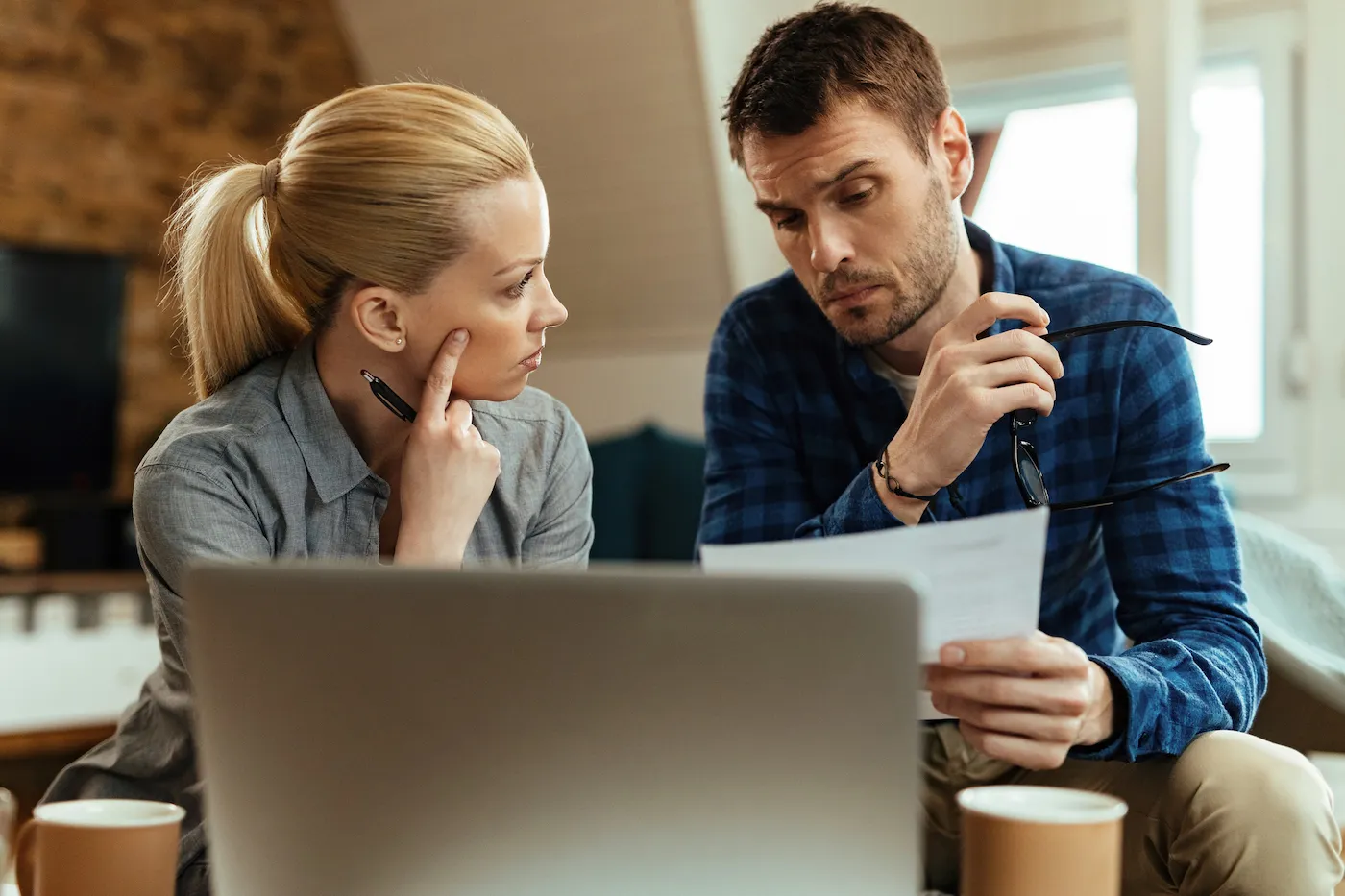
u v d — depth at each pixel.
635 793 0.76
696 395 3.84
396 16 3.63
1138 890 1.23
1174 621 1.33
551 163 3.66
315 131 1.22
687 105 3.35
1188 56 2.55
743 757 0.74
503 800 0.77
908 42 1.37
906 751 0.72
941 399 1.19
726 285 3.70
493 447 1.26
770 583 0.73
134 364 3.79
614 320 3.94
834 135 1.33
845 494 1.25
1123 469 1.42
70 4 3.57
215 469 1.22
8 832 0.85
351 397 1.29
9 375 3.54
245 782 0.82
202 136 3.84
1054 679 0.96
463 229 1.18
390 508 1.35
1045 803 0.83
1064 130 3.17
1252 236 2.95
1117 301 1.45
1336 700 1.71
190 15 3.74
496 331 1.22
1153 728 1.13
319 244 1.21
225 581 0.81
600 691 0.76
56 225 3.65
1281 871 1.06
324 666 0.79
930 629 0.90
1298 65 2.86
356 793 0.80
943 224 1.40
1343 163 2.83
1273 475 2.94
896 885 0.73
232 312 1.28
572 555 1.48
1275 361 2.93
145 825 0.85
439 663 0.78
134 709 1.30
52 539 3.40
